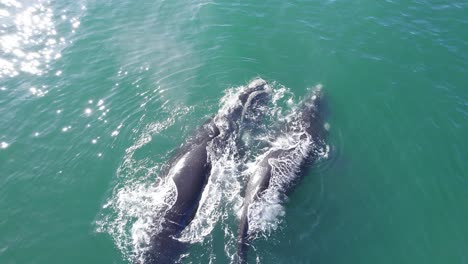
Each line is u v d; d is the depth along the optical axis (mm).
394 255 15172
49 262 14883
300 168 17844
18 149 18859
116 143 19188
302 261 14836
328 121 20312
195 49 24797
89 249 15242
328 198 16938
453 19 26391
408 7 27578
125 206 16547
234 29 26125
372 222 16172
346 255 15102
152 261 14711
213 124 19734
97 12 27922
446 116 20375
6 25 26328
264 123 20406
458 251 15352
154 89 22047
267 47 24719
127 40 25594
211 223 16156
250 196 16641
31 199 16922
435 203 16891
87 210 16531
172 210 15875
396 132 19766
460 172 18000
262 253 14984
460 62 23328
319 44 24844
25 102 21234
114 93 21828
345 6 27781
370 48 24484
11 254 15070
